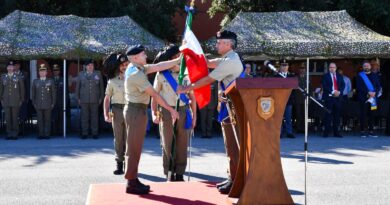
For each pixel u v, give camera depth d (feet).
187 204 20.58
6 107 46.50
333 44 49.85
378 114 50.08
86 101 46.68
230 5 72.13
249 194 19.35
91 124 47.21
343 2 65.92
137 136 22.59
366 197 25.26
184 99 27.35
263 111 19.21
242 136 20.74
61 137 48.14
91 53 47.29
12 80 46.50
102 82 47.32
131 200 21.26
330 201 24.50
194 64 22.79
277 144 19.43
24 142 44.86
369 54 50.11
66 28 50.44
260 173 19.38
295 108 51.60
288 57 49.96
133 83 22.45
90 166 33.40
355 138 47.75
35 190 26.89
